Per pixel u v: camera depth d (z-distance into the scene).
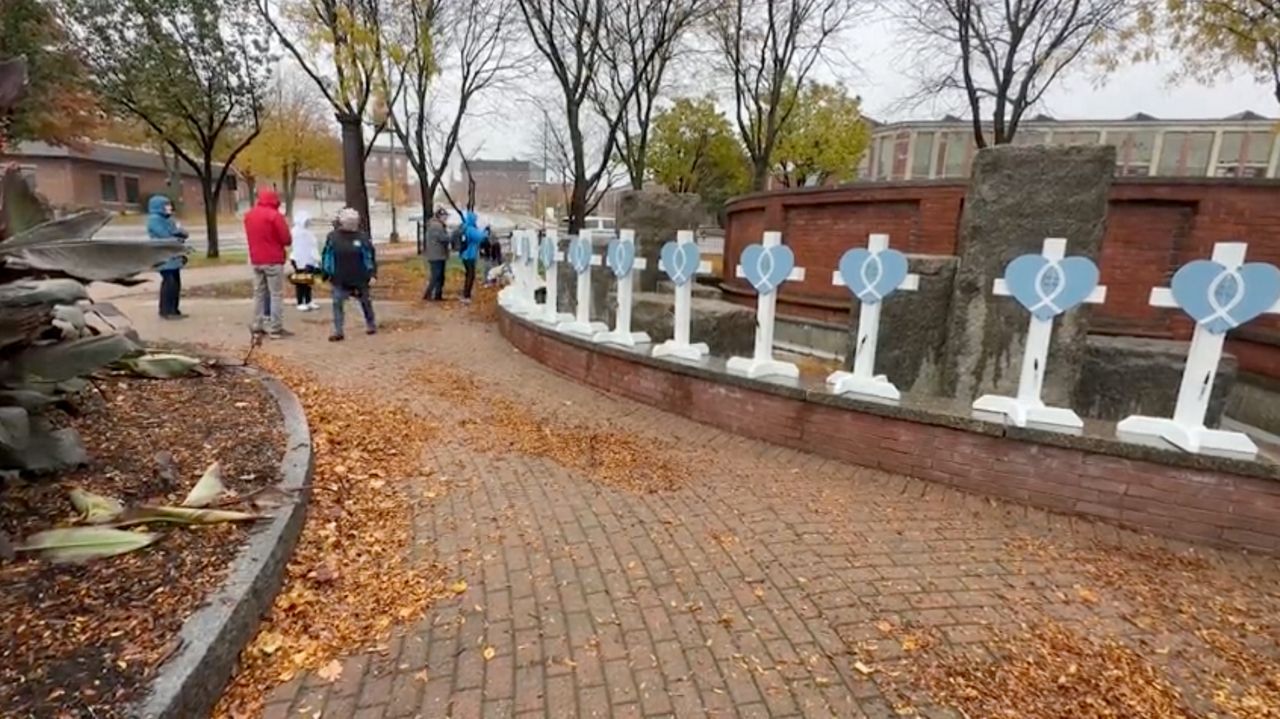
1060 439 3.71
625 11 17.95
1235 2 12.63
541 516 3.58
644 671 2.36
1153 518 3.54
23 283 3.05
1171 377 4.76
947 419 4.05
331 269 8.45
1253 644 2.60
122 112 17.77
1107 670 2.40
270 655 2.37
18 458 3.00
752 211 10.52
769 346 5.07
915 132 37.09
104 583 2.39
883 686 2.30
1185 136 34.66
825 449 4.60
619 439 4.94
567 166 27.94
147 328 8.67
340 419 4.99
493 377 6.78
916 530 3.51
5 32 14.17
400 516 3.54
